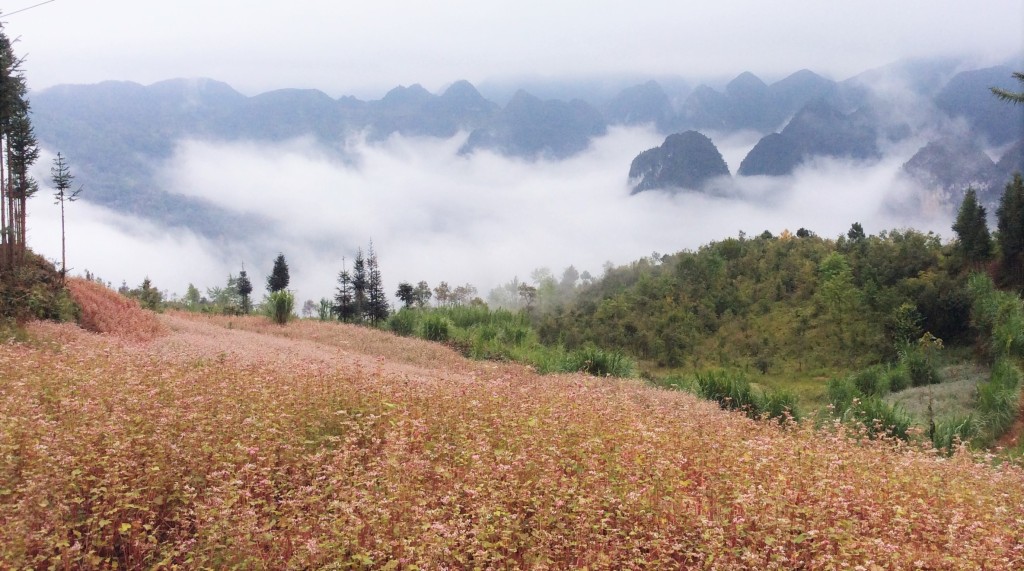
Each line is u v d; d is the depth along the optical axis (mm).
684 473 8297
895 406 18875
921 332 33031
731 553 6410
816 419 18125
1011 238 33625
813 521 6770
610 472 8070
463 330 32781
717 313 43750
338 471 7461
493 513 6559
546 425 9492
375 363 19266
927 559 6527
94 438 7387
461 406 10109
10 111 23906
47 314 20656
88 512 6637
